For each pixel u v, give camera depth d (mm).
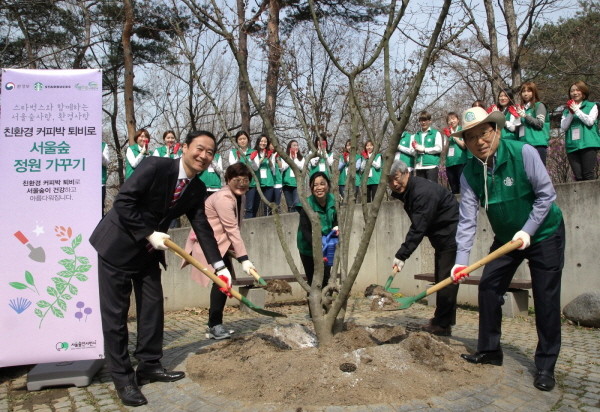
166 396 3680
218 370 3916
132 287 4148
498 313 4016
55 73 4277
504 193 3742
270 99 9727
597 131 6906
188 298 7602
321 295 4223
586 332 5609
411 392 3371
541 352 3723
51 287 4223
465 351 4355
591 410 3275
